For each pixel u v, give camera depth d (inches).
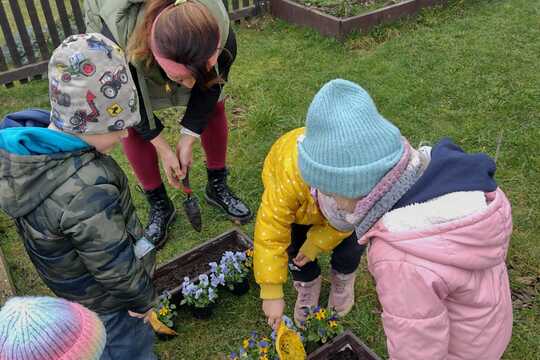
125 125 70.7
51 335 59.1
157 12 86.7
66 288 79.1
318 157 60.4
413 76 189.2
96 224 69.6
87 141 70.4
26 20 251.0
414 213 61.0
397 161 59.5
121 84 68.6
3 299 117.3
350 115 59.0
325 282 121.4
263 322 114.0
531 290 116.6
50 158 67.2
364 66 197.3
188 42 81.4
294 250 101.7
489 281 66.7
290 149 83.4
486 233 60.5
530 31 213.5
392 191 61.0
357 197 61.5
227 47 102.3
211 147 131.1
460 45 206.4
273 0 234.5
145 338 93.1
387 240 62.0
